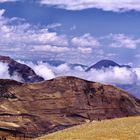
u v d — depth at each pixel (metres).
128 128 110.12
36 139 112.94
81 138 104.19
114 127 113.25
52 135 113.81
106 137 102.75
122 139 100.06
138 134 103.50
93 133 108.81
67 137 107.50
